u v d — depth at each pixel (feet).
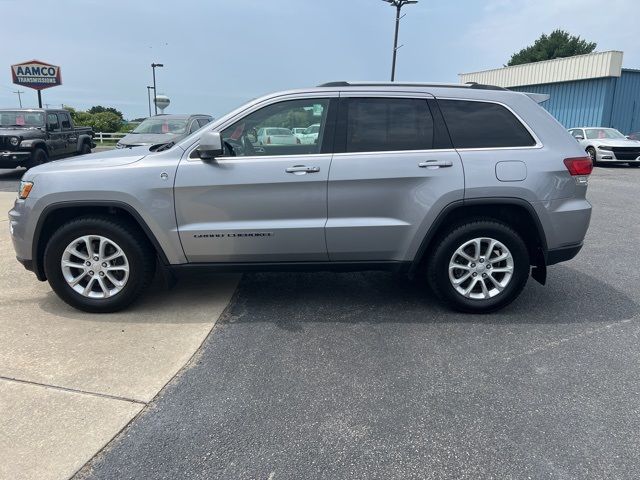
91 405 9.52
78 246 13.61
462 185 13.07
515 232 13.57
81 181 12.95
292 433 8.83
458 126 13.47
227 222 13.26
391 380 10.59
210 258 13.58
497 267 13.93
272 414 9.37
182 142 13.42
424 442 8.60
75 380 10.36
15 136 43.19
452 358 11.55
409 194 13.19
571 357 11.62
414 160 13.12
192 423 9.08
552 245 13.65
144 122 41.86
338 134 13.30
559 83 90.84
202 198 13.10
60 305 14.37
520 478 7.76
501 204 13.39
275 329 13.05
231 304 14.78
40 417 9.12
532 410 9.53
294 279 17.04
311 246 13.44
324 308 14.49
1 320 13.26
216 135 12.50
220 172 13.03
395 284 16.61
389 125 13.39
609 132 61.46
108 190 12.89
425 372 10.92
